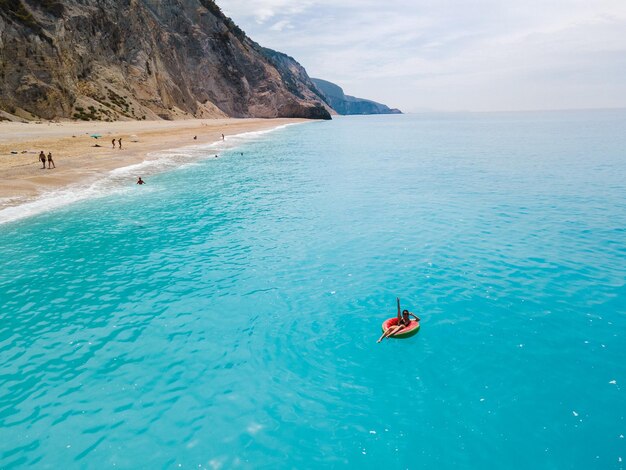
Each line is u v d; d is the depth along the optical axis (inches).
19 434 354.9
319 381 424.2
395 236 846.5
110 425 366.3
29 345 481.4
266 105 6904.5
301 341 494.0
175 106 4665.4
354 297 600.1
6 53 2778.1
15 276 658.8
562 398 395.5
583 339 487.8
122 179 1368.1
